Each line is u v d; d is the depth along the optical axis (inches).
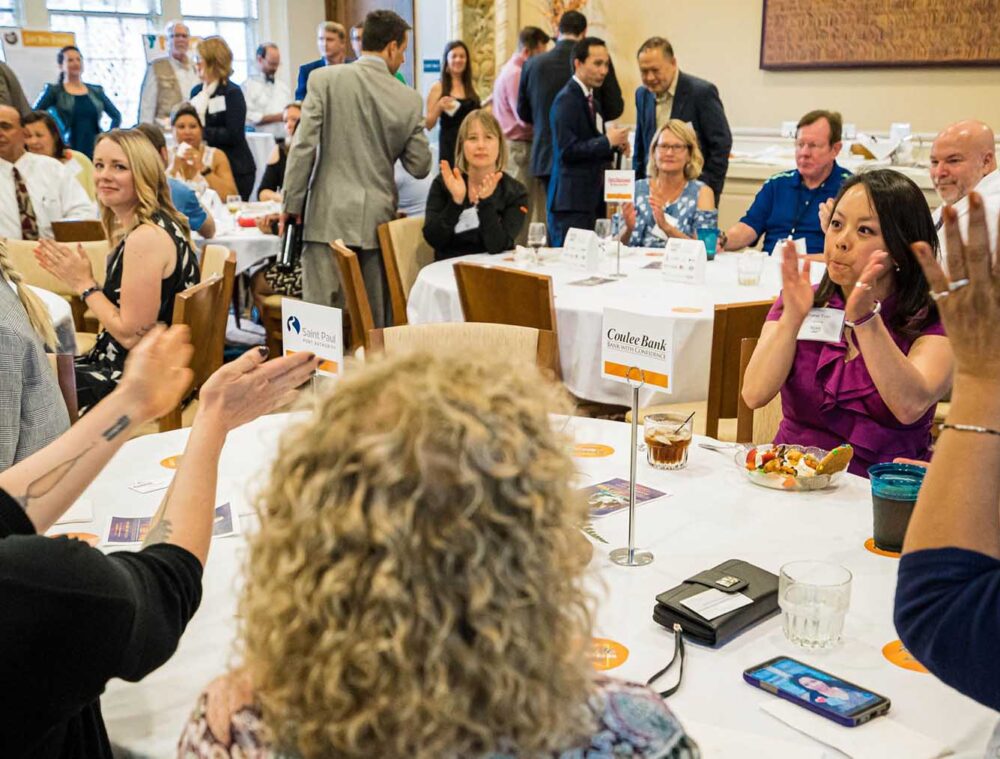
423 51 325.4
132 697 44.1
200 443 43.0
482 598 23.5
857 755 39.4
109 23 346.3
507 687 23.9
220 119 276.1
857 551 58.9
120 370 122.6
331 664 23.6
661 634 49.5
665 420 74.0
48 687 32.2
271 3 367.6
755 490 68.6
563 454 26.0
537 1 281.6
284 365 46.6
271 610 25.0
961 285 32.5
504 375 26.7
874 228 76.8
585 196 209.9
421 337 95.0
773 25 251.9
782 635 49.4
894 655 47.4
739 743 40.1
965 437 33.1
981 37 224.5
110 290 123.2
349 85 173.2
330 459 24.9
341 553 24.1
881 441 80.3
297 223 182.1
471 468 24.1
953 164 144.8
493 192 167.8
